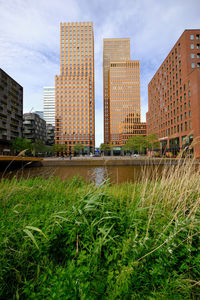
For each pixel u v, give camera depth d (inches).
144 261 63.7
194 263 65.9
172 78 1817.2
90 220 90.0
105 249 75.1
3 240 65.0
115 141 4079.7
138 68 4151.1
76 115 3442.4
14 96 2289.6
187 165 135.3
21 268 61.9
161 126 2129.7
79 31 3651.6
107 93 5002.5
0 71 1979.6
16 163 968.3
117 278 57.7
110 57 4950.8
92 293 51.8
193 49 1547.7
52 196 153.4
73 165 1267.2
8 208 114.5
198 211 104.1
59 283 53.1
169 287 57.4
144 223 95.2
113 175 629.6
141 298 54.5
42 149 2466.8
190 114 1466.5
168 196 128.2
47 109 5920.3
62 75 3595.0
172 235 73.7
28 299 51.6
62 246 78.4
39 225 84.5
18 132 2367.1
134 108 4094.5
